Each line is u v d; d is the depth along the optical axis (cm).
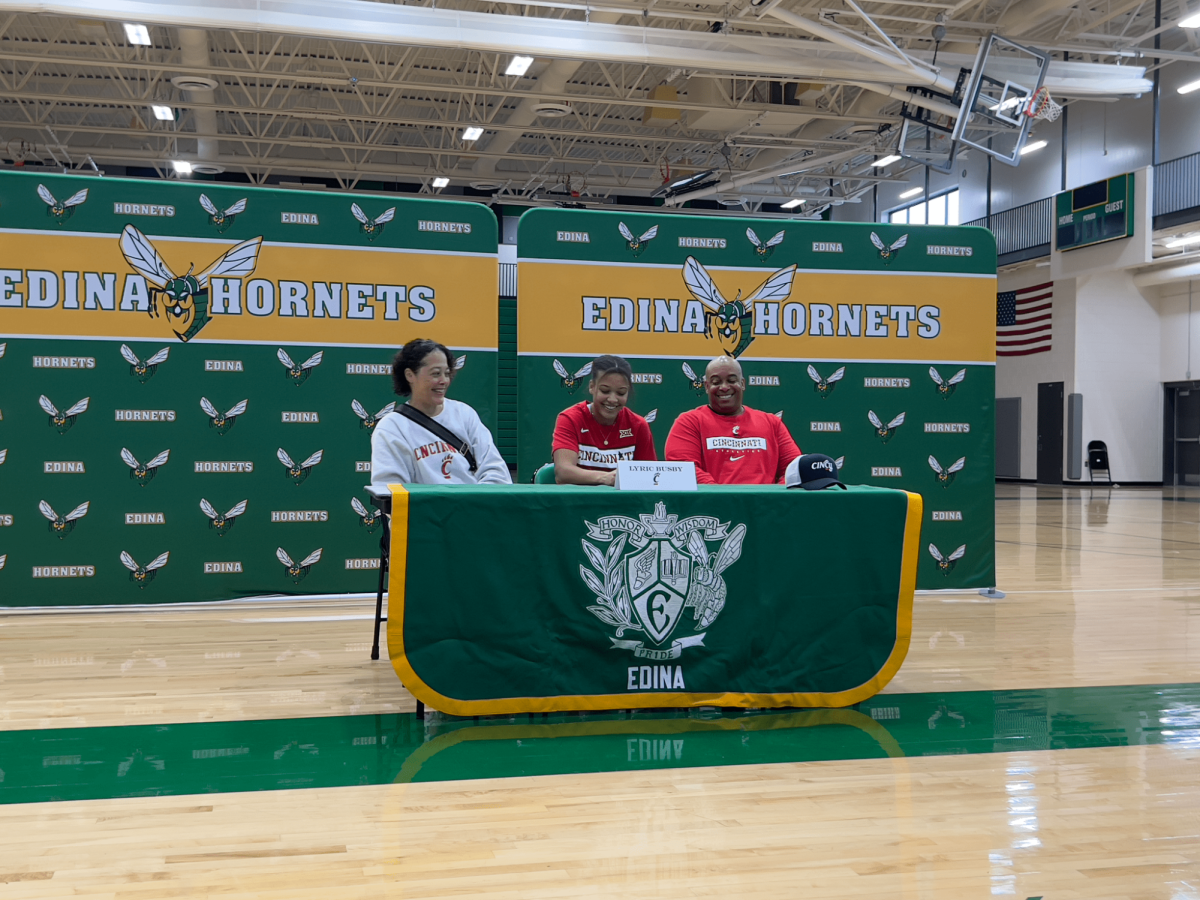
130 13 823
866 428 580
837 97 1448
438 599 302
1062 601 565
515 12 1180
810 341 574
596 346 553
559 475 359
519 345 546
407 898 186
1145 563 750
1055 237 1734
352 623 482
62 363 504
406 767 265
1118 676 377
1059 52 1291
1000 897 188
